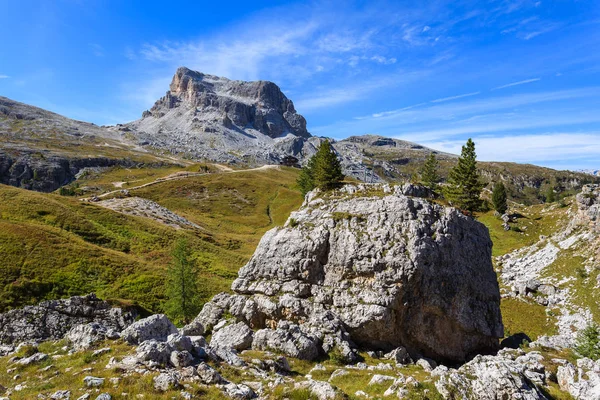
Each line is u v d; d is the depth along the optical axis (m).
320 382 23.42
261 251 49.19
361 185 53.78
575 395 25.45
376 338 39.12
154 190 196.88
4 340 44.16
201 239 108.62
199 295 66.06
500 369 23.33
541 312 65.56
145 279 68.50
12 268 60.00
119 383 20.81
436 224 43.56
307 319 40.88
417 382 24.27
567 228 88.06
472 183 89.75
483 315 42.75
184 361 24.52
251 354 33.19
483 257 46.22
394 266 39.97
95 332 29.91
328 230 45.62
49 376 23.14
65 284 60.72
